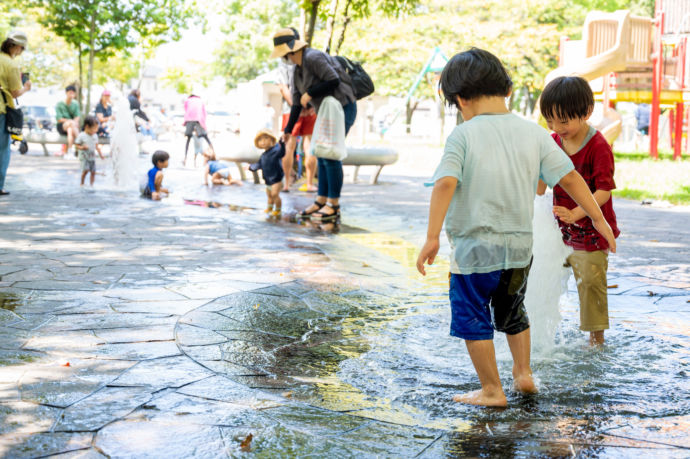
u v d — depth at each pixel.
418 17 33.62
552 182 3.07
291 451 2.40
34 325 3.85
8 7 33.16
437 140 36.38
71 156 18.14
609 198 3.74
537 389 3.09
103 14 21.22
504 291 3.01
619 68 15.24
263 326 4.02
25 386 2.95
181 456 2.34
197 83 50.75
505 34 31.98
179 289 4.79
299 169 13.88
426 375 3.28
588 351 3.68
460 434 2.58
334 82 8.37
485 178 2.90
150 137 32.62
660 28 16.70
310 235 7.39
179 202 9.84
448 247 6.93
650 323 4.25
